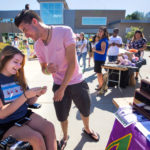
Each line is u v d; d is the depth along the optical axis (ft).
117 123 4.83
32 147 3.93
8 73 4.38
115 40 15.12
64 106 5.25
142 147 3.48
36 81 14.53
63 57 4.51
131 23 100.58
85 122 6.07
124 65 11.90
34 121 4.53
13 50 4.16
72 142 6.36
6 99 4.28
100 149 5.97
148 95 3.98
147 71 18.81
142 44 14.85
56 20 132.36
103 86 11.83
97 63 11.21
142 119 4.05
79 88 5.06
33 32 3.88
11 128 4.12
